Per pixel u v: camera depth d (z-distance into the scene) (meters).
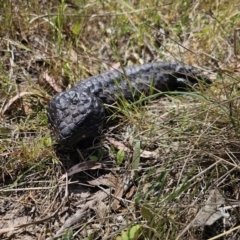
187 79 5.47
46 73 5.86
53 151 4.93
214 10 6.86
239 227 3.88
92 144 5.10
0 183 4.79
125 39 6.60
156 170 4.70
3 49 6.09
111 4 6.92
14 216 4.54
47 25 6.45
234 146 4.48
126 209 4.48
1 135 5.14
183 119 4.84
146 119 5.22
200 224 4.05
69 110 4.89
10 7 6.35
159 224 4.04
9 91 5.56
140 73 5.67
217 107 4.73
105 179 4.81
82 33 6.56
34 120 5.31
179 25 6.66
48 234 4.39
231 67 5.60
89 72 6.03
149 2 6.93
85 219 4.50
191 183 4.35
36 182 4.79
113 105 5.43
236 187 4.33
